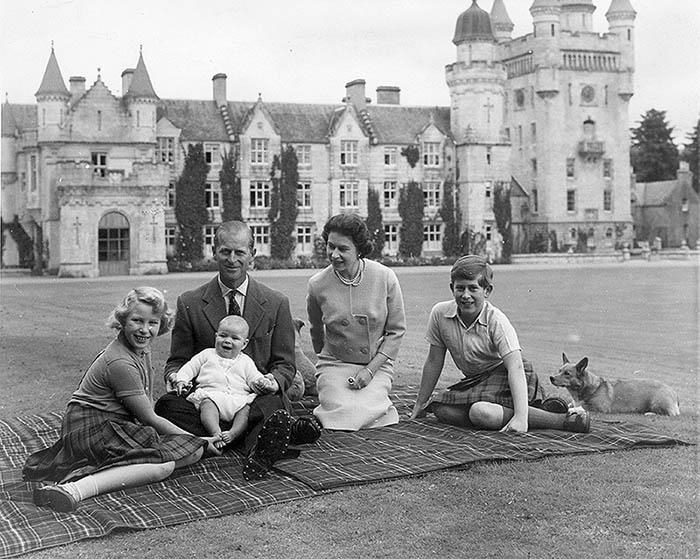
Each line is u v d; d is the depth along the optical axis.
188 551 4.80
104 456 6.14
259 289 7.48
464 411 7.71
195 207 60.75
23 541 4.96
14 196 58.91
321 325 8.44
